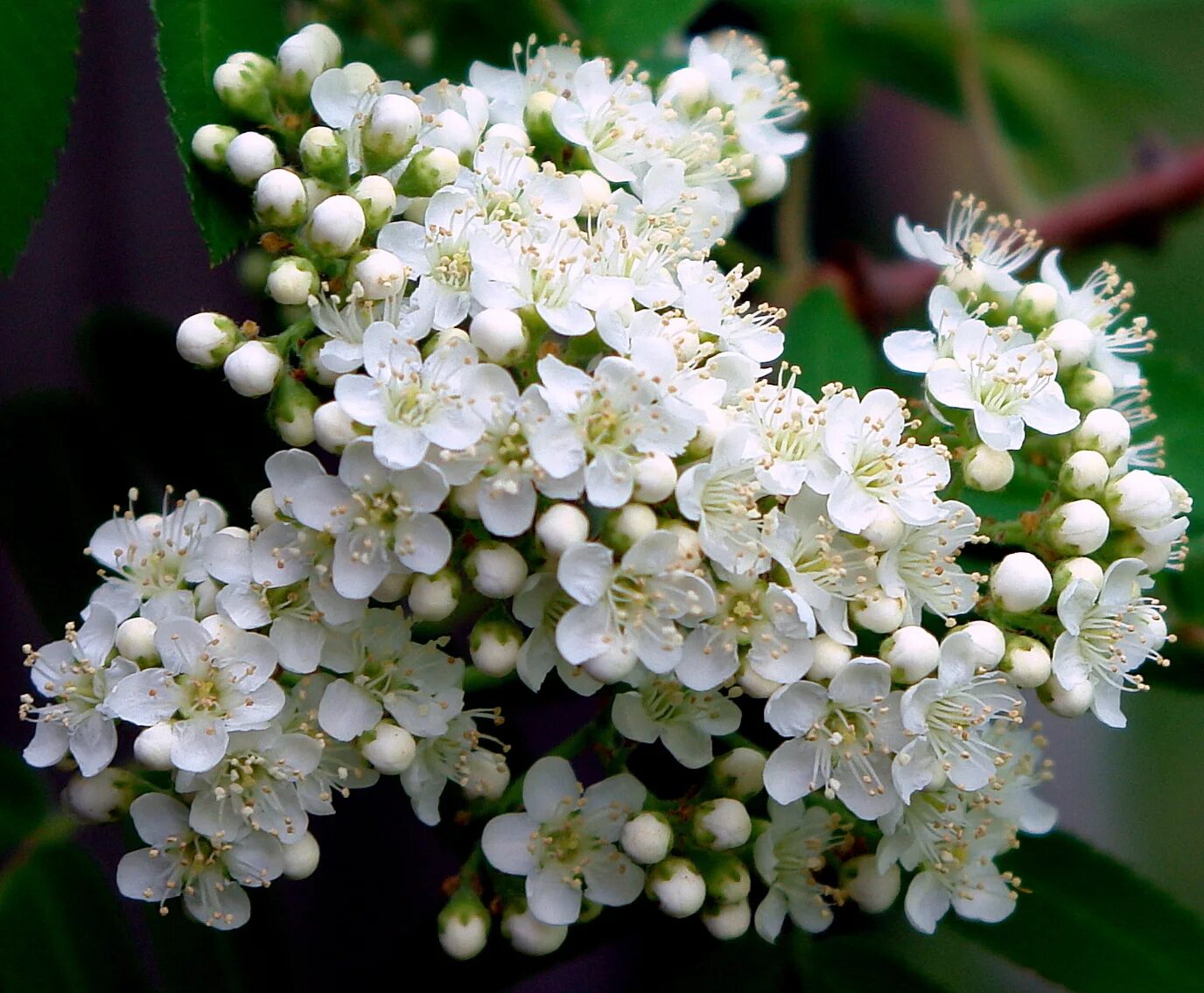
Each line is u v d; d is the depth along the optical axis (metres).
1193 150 0.32
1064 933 0.28
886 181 0.35
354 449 0.26
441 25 0.30
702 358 0.27
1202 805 0.40
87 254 0.32
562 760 0.27
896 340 0.27
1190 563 0.29
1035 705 0.37
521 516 0.26
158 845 0.27
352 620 0.26
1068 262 0.32
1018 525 0.27
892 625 0.26
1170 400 0.29
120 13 0.32
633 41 0.30
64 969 0.28
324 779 0.27
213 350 0.27
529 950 0.27
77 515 0.28
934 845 0.27
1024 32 0.33
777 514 0.26
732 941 0.28
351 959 0.30
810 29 0.32
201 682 0.26
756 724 0.28
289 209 0.27
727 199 0.28
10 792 0.28
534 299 0.27
